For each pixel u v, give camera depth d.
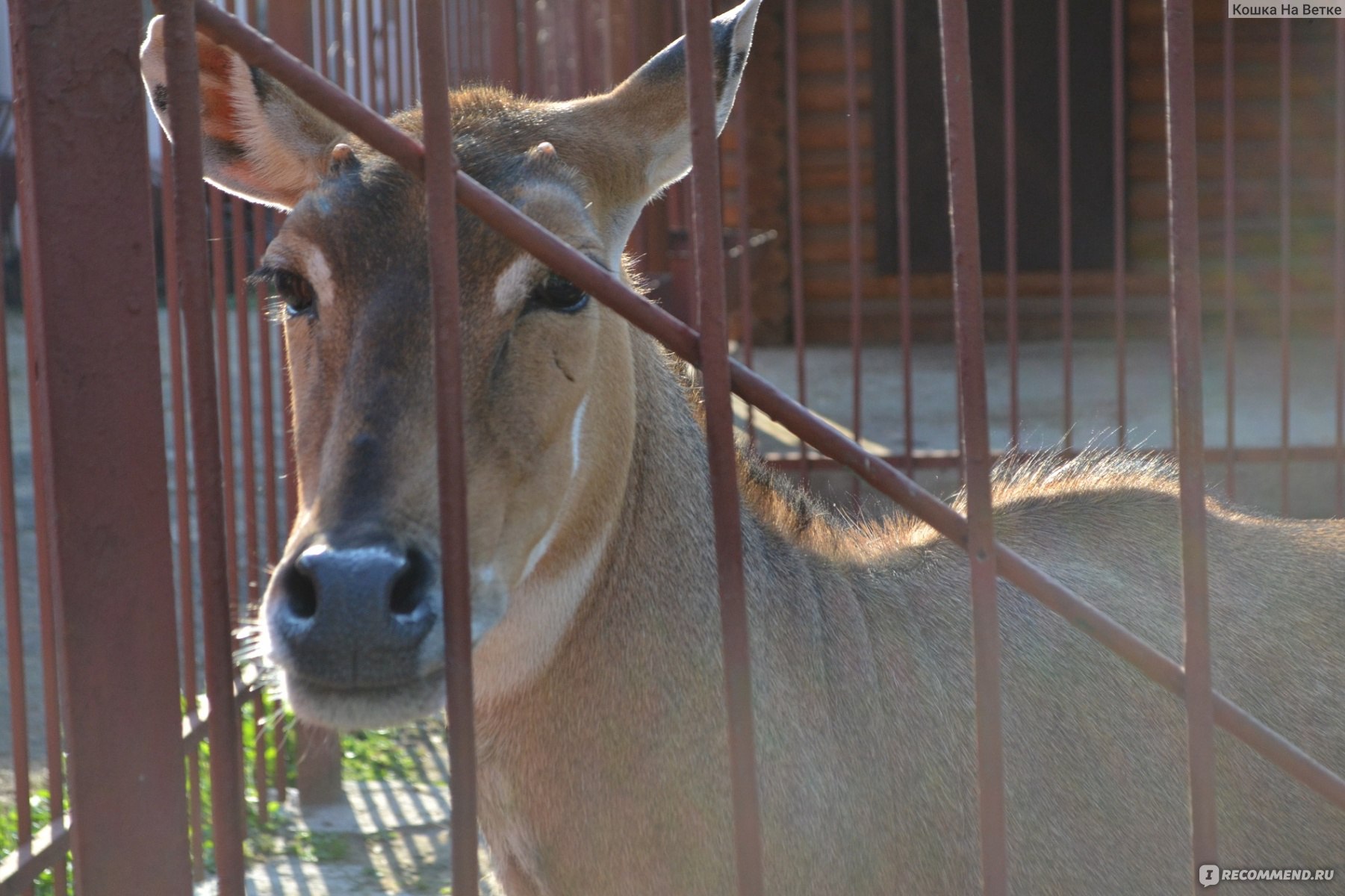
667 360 3.06
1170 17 1.83
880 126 13.48
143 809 1.79
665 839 2.73
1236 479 7.51
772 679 2.74
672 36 9.80
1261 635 3.29
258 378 11.59
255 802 5.12
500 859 2.88
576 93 7.54
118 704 1.77
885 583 3.12
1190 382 1.88
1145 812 2.99
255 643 2.89
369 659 2.06
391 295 2.32
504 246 2.42
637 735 2.76
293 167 2.95
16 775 3.54
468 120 2.78
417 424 2.23
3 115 14.67
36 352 1.83
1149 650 1.92
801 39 13.49
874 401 10.55
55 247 1.71
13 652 3.54
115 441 1.75
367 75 5.55
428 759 5.57
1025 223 13.82
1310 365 11.95
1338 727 3.23
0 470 3.47
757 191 13.61
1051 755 2.96
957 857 2.86
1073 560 3.31
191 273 1.76
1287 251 6.84
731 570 1.87
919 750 2.88
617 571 2.81
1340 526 3.81
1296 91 13.42
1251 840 3.07
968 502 1.87
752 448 3.28
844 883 2.75
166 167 4.11
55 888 3.63
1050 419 9.79
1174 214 1.86
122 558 1.76
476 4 7.61
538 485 2.48
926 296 13.76
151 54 2.79
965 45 1.80
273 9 5.00
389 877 4.56
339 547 2.08
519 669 2.76
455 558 1.82
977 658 1.90
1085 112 13.69
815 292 13.80
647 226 8.83
